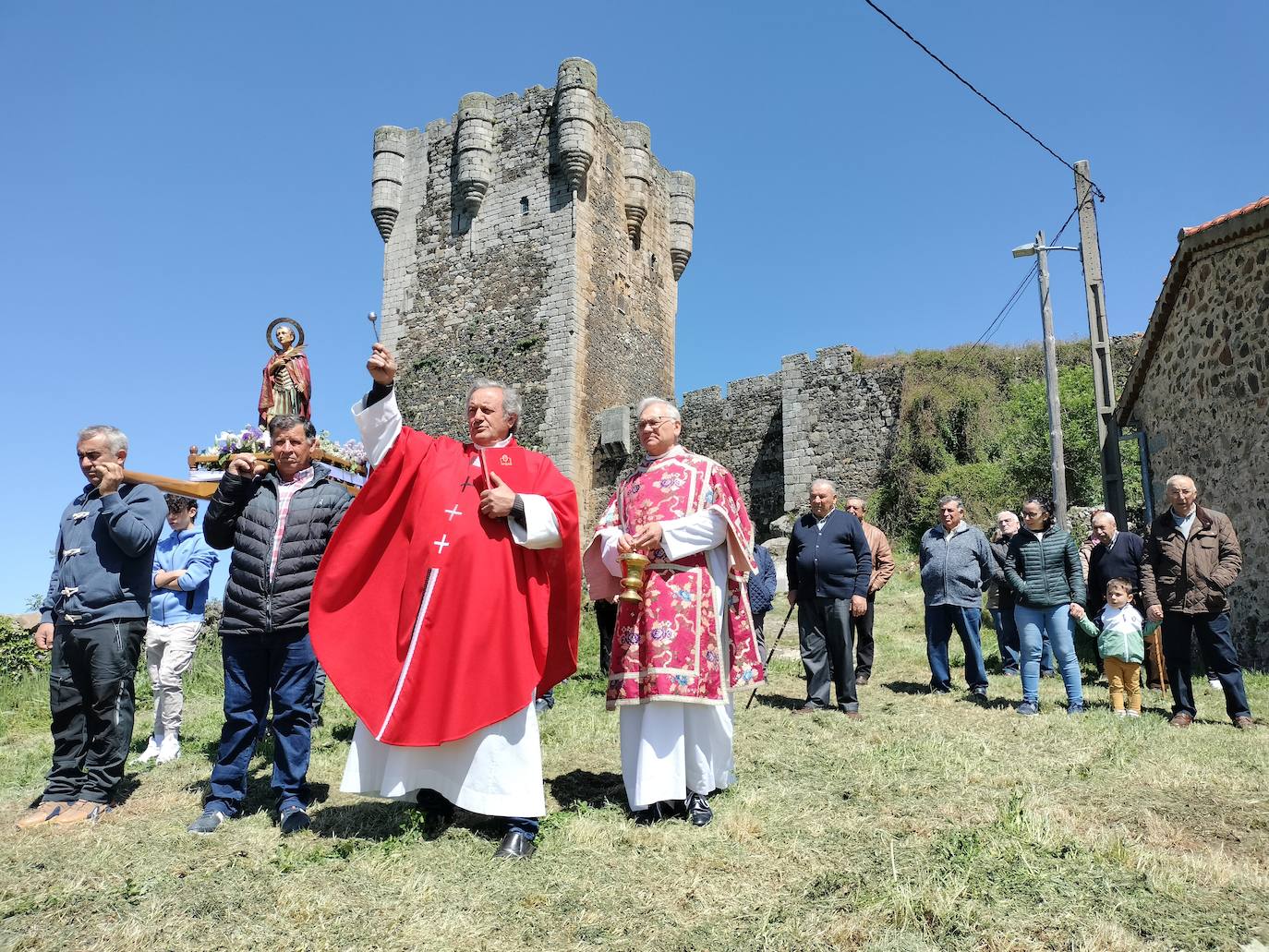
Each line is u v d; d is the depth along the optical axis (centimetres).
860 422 2311
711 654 423
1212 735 584
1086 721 633
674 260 3450
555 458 2733
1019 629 703
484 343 2938
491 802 367
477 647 383
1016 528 936
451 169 3117
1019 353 2231
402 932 287
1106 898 298
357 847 370
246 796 466
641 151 3200
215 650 1245
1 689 998
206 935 287
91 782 449
